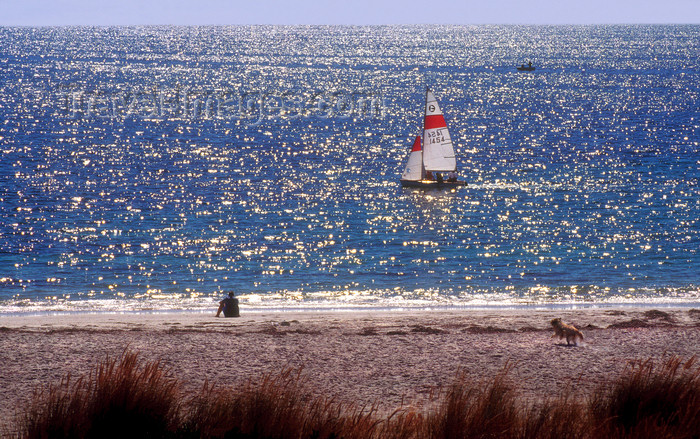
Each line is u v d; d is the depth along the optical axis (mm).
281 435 35094
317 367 57781
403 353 63062
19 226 185375
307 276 142500
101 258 155125
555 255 160125
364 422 37188
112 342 66562
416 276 142375
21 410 44438
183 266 149625
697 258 156500
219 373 55250
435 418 37938
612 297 123688
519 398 47438
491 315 92312
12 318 97938
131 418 36625
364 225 194750
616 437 35375
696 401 39031
